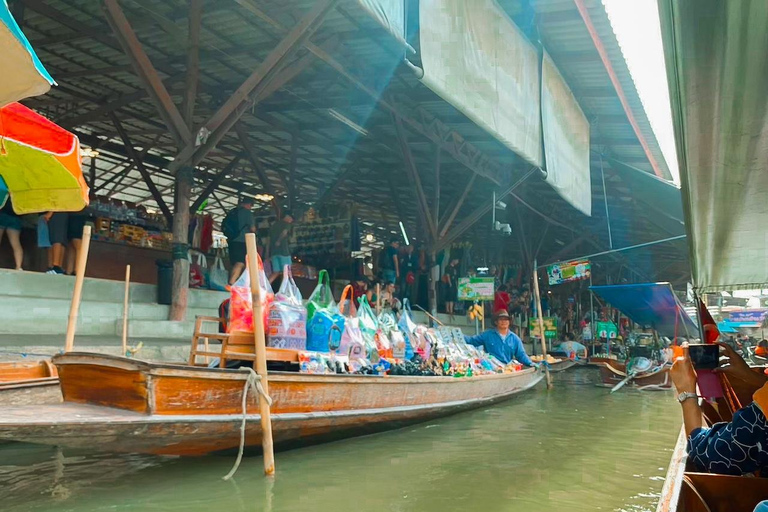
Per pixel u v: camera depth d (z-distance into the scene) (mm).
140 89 12633
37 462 4707
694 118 2789
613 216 20781
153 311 9820
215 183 15484
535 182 17109
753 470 2436
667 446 6262
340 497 4094
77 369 4305
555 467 5215
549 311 22656
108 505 3727
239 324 5020
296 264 13805
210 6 8664
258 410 4684
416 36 8383
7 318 8086
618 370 14141
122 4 8906
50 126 5250
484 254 23594
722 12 2236
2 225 8633
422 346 7527
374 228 27078
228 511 3713
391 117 12172
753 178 3041
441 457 5453
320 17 7566
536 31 10141
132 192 21938
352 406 5578
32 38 10141
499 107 8734
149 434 3955
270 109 12312
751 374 3084
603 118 13938
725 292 4289
